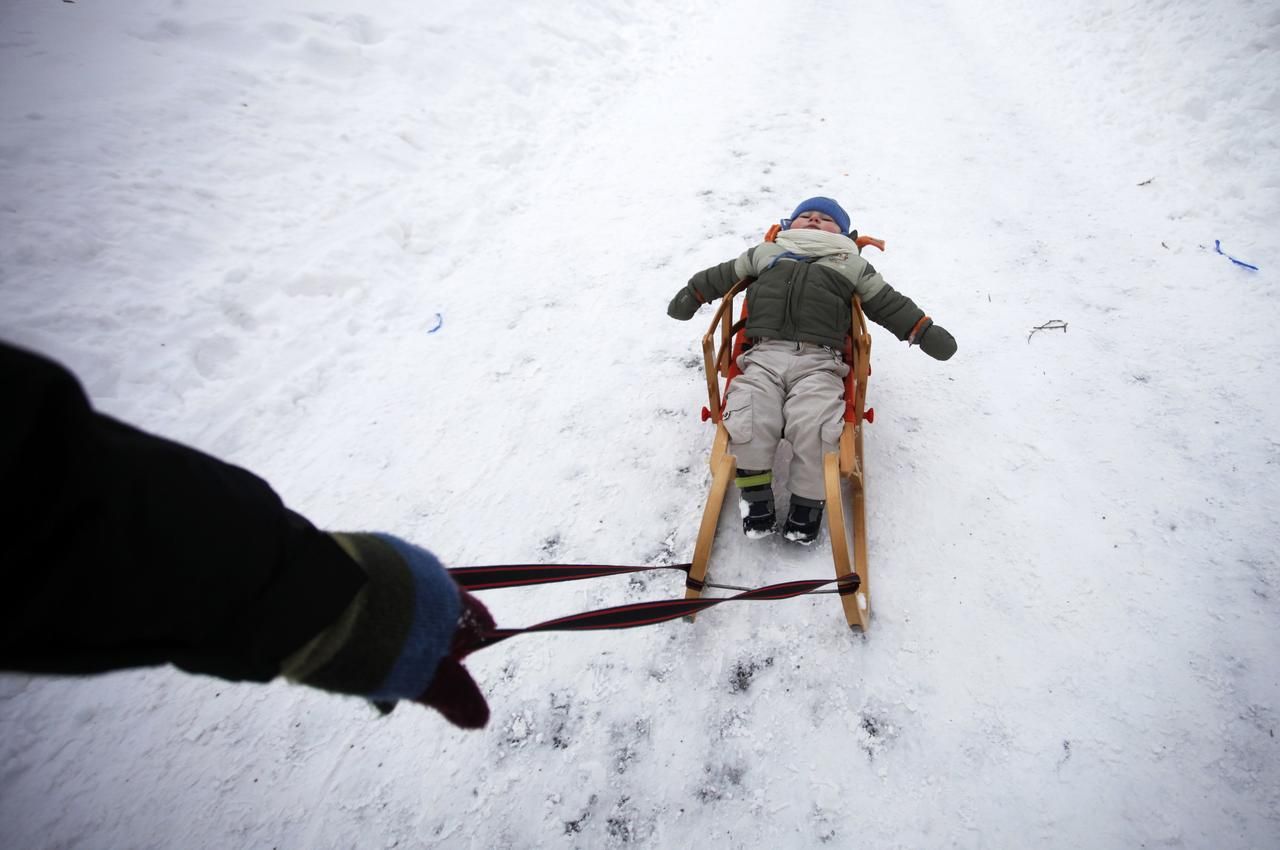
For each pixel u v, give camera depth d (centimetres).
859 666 208
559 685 212
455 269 395
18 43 508
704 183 446
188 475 67
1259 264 318
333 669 79
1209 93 427
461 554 253
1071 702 195
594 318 352
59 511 55
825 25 704
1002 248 365
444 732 205
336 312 361
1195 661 199
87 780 200
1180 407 269
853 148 472
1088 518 238
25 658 59
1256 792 176
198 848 187
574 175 471
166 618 66
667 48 666
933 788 183
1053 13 634
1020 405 281
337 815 191
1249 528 227
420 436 299
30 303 329
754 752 194
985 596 221
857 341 248
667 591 235
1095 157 427
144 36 529
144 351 323
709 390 248
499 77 565
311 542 78
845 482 253
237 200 412
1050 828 174
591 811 188
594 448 287
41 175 395
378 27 586
